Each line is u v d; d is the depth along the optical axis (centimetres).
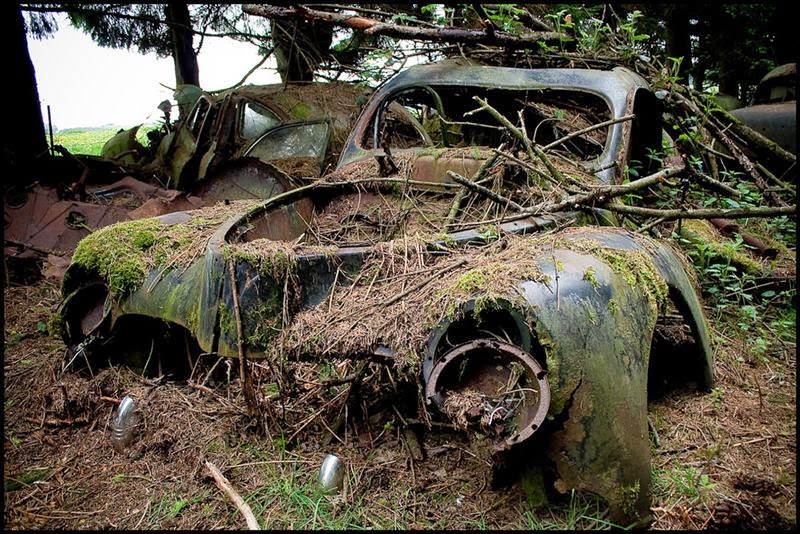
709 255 375
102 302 302
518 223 258
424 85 371
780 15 824
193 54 905
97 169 597
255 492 219
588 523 192
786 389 281
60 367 312
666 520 199
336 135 600
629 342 203
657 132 369
